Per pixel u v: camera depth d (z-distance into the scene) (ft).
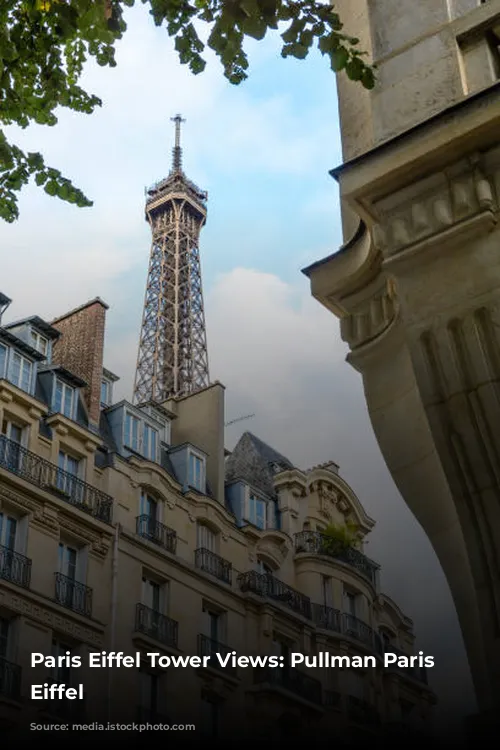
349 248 40.37
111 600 116.47
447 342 34.53
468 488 33.81
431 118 36.35
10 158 46.24
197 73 44.16
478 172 35.60
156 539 126.21
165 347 456.86
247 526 140.36
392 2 42.52
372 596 150.41
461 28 39.73
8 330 133.49
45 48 44.39
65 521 116.26
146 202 519.19
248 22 40.52
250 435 168.86
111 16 44.34
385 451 37.63
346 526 154.92
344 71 44.47
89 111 47.11
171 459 140.87
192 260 491.31
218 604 129.70
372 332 39.29
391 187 37.06
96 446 126.31
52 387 128.26
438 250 35.50
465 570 34.53
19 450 115.55
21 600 107.14
